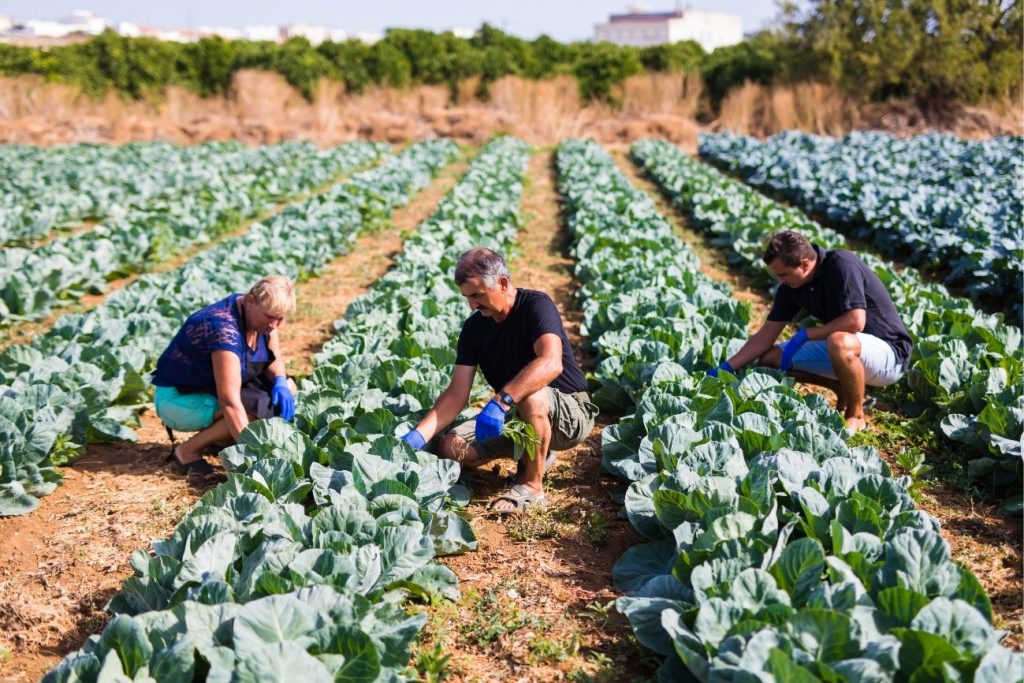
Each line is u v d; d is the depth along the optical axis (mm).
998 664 2770
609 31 126938
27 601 4285
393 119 30219
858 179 15594
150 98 33469
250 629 3066
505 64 33438
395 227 14359
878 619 3223
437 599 4094
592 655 3789
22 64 34031
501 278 4680
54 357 6418
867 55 28656
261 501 4305
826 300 5898
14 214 13461
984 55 28234
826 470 4414
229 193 16000
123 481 5516
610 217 12664
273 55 34375
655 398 5336
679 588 3697
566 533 4766
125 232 11781
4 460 5090
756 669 2863
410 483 4586
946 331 7152
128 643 3102
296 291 10422
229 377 5195
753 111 29734
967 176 16719
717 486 4160
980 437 5215
